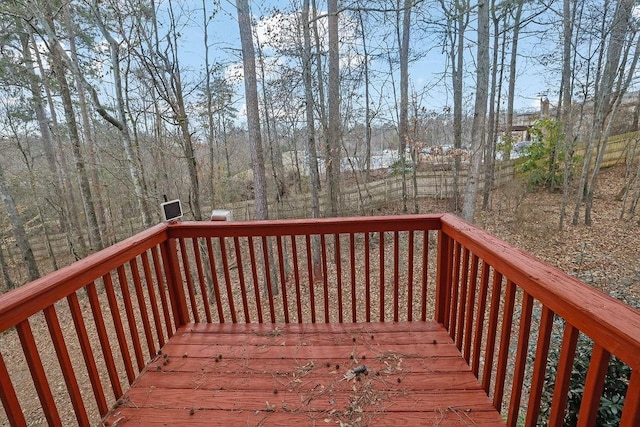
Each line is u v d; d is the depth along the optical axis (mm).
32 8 6539
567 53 10312
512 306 1499
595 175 9273
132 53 6797
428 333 2371
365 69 11031
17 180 11516
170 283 2576
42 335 7977
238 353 2264
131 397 1897
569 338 1062
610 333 853
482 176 13625
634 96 12891
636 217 9531
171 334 2512
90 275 1694
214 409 1796
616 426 2068
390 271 8633
